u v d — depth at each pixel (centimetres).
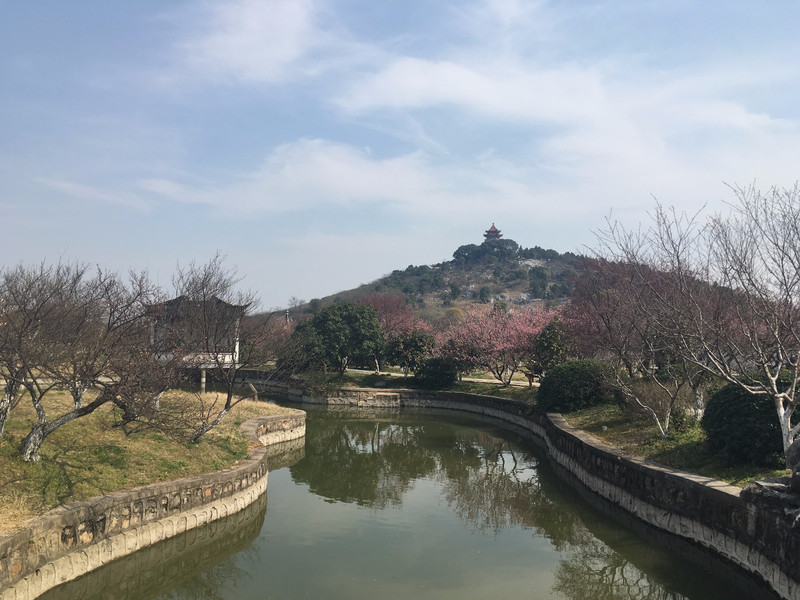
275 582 1139
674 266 1529
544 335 3416
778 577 952
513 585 1142
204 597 1074
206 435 1738
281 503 1705
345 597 1073
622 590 1123
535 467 2228
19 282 1459
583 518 1563
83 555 1040
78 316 1365
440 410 3906
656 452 1553
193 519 1314
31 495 1039
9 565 874
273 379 4422
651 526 1395
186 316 2056
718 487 1166
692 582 1112
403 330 4500
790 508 939
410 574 1183
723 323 1298
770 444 1218
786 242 1228
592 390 2466
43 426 1152
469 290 11012
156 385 1403
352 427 3189
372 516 1584
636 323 1880
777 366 1320
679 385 1644
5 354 1139
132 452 1380
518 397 3506
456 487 1930
